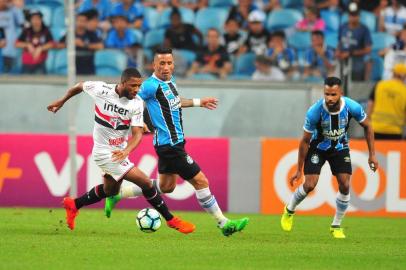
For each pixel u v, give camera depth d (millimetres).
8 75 64188
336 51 65688
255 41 66938
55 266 24250
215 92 64375
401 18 67938
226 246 30734
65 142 51844
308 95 64250
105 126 32125
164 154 32906
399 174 51750
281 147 52094
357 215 51656
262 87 64375
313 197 51406
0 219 41250
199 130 64125
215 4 69625
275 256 28000
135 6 67875
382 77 65688
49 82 64000
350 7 64938
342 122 34719
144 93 32781
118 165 32250
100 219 42500
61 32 66938
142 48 66938
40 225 38156
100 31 66625
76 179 50562
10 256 26312
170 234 35281
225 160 52312
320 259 27516
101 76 64125
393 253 30031
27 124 64000
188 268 24484
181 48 66688
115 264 24984
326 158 35938
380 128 60031
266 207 52094
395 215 51750
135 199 51688
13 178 51844
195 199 51625
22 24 66312
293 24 67562
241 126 64250
